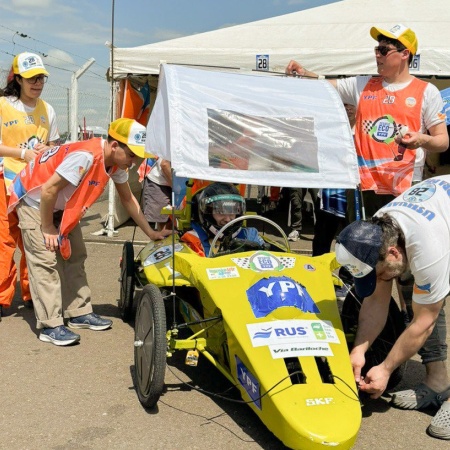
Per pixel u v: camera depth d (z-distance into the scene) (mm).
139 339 4055
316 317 3801
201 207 4789
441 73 8781
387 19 10148
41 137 5773
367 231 3236
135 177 11984
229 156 4207
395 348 3580
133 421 3746
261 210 10242
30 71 5480
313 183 4328
